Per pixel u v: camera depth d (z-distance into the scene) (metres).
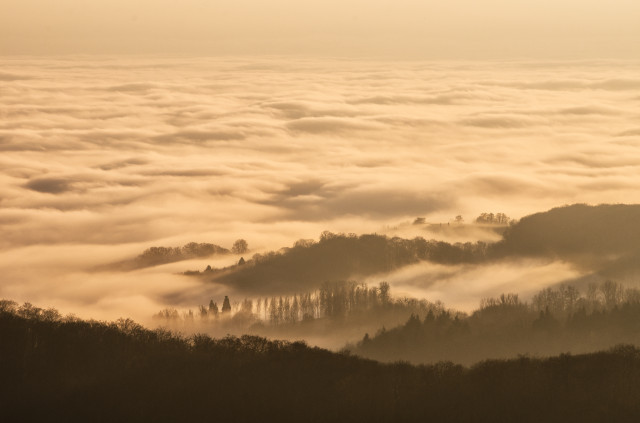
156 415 156.25
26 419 155.12
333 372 176.25
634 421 149.38
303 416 155.12
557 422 150.50
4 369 171.00
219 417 154.88
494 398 160.00
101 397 161.50
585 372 169.88
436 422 151.88
